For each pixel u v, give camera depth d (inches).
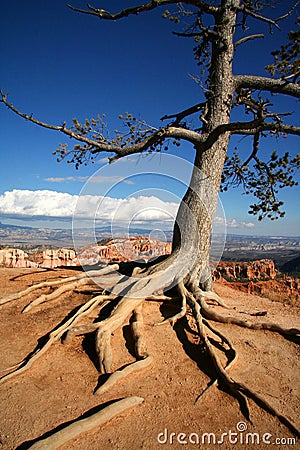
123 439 138.5
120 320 231.0
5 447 130.5
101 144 353.7
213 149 316.8
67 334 214.7
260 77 327.0
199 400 167.2
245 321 252.1
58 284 316.5
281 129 283.4
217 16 336.8
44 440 129.8
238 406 165.2
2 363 192.2
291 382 189.6
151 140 342.6
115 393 167.2
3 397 161.5
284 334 246.8
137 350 203.8
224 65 325.4
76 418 148.2
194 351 215.0
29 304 269.7
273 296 498.6
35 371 184.5
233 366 197.3
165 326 240.8
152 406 160.2
